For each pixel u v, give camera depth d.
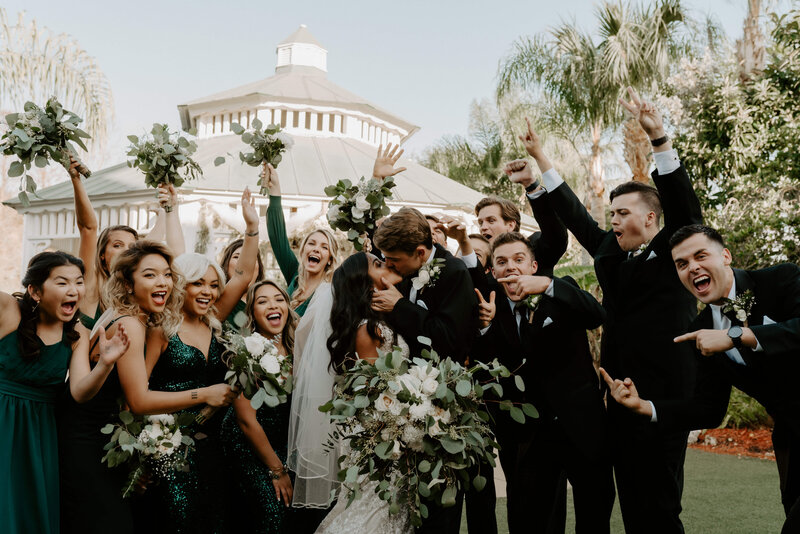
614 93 13.80
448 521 3.02
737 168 11.38
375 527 2.99
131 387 2.97
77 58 12.29
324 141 15.30
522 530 3.45
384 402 2.75
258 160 4.55
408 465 2.84
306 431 3.23
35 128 3.45
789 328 2.54
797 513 2.51
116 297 3.09
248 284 3.90
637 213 3.61
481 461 3.21
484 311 3.33
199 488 3.21
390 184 3.62
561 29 14.46
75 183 3.68
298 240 11.73
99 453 3.05
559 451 3.42
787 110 11.12
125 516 3.02
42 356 3.04
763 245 9.67
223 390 3.12
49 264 3.06
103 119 12.61
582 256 14.51
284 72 19.30
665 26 13.38
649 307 3.45
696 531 4.47
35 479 2.95
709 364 3.01
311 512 3.49
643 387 3.40
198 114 16.42
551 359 3.41
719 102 11.75
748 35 12.89
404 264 3.16
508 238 3.58
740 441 7.90
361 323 3.08
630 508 3.41
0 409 2.94
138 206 12.31
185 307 3.34
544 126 17.27
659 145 3.43
